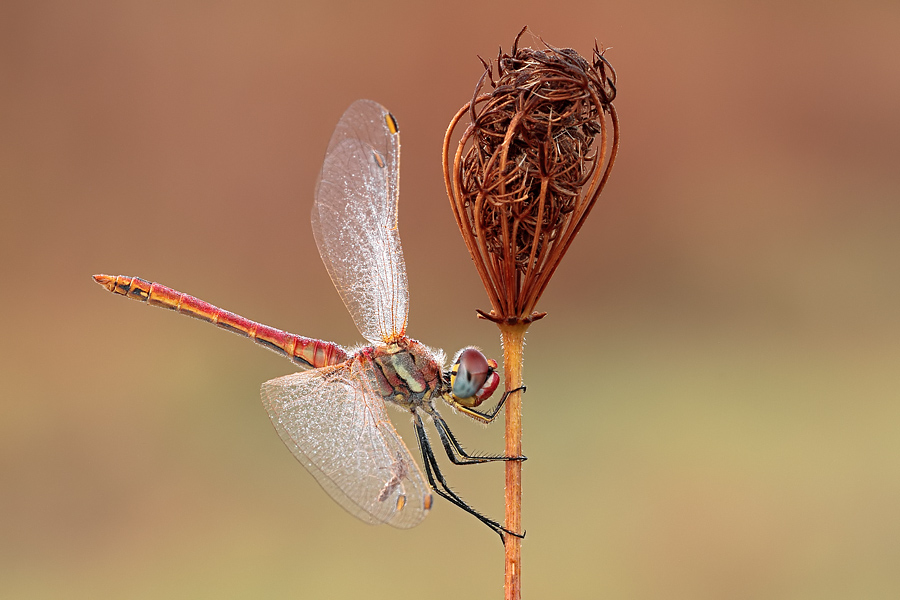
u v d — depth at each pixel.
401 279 0.58
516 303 0.57
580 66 0.56
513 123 0.56
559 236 0.57
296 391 0.58
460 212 0.57
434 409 0.58
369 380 0.58
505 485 0.57
